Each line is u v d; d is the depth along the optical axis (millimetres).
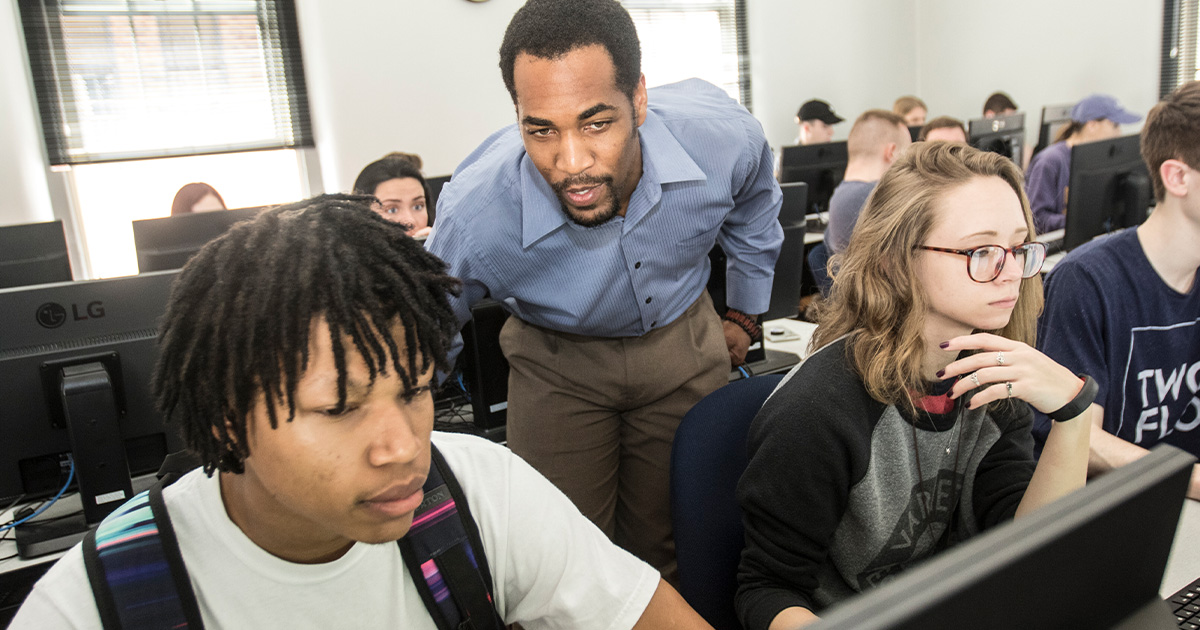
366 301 569
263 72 4391
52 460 1501
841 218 3076
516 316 1634
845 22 6160
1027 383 991
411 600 729
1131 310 1378
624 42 1158
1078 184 2857
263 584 665
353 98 4453
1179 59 5207
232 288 575
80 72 4027
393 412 581
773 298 2209
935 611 397
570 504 837
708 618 1141
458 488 755
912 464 1074
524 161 1410
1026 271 1025
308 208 627
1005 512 1101
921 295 1013
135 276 1490
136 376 1492
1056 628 479
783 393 1050
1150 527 527
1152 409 1437
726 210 1557
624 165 1229
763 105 5918
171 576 635
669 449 1646
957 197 979
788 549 1021
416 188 2564
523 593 798
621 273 1458
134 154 4145
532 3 1154
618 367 1561
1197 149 1264
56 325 1436
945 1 6324
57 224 2025
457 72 4676
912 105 5715
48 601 619
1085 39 5602
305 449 566
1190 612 920
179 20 4168
